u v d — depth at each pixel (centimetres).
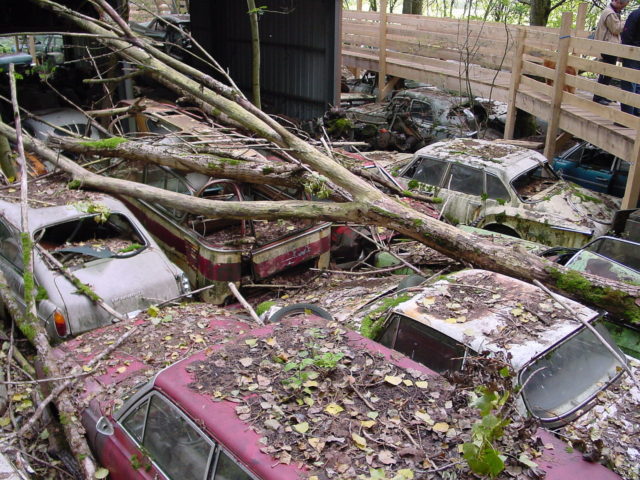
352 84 1823
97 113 984
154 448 384
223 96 819
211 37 1781
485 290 516
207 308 619
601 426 407
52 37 1573
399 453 324
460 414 353
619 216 757
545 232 864
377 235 810
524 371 416
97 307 619
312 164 707
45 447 493
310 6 1391
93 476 412
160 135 867
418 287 554
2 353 607
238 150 796
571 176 1109
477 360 380
